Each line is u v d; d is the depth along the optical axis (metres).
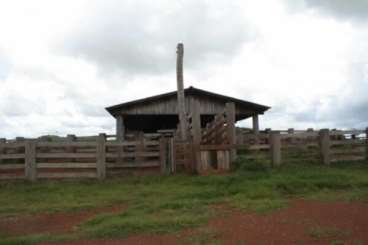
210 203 10.23
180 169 15.92
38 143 15.22
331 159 17.41
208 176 14.20
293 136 16.83
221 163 15.32
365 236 6.41
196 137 15.22
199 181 13.52
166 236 7.11
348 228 6.98
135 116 29.41
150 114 26.97
